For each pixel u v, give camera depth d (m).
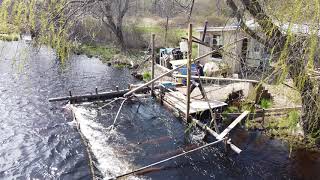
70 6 7.34
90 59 31.94
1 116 17.22
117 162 12.35
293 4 6.52
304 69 7.89
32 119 16.91
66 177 11.66
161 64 27.14
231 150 12.68
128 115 17.44
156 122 16.34
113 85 23.69
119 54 32.75
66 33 7.38
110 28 32.06
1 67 26.97
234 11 9.55
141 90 20.25
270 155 12.50
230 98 17.12
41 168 12.29
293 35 7.10
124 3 30.27
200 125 14.12
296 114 12.19
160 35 36.12
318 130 12.01
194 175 11.34
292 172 11.38
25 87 22.34
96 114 17.50
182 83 20.83
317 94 9.10
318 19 6.09
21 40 7.29
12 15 6.71
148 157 12.73
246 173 11.44
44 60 27.08
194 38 13.62
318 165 11.72
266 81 9.05
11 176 11.80
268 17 8.29
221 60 23.09
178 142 13.98
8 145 14.04
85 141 14.22
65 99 18.70
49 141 14.43
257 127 14.55
